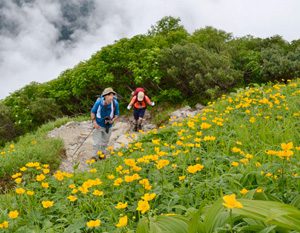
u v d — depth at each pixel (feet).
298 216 6.91
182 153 17.79
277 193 11.16
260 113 23.90
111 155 23.58
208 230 7.79
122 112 50.90
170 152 19.04
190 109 43.78
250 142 19.11
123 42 54.70
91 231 11.48
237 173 14.47
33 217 12.67
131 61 51.47
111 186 15.03
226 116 26.40
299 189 11.32
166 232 7.64
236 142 18.15
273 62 47.67
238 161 15.80
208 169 15.64
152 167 16.93
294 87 33.58
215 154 17.35
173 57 48.39
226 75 46.44
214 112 29.45
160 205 12.05
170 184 13.30
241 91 36.55
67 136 40.60
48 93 59.26
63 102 57.62
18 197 15.57
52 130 44.60
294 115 22.65
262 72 47.88
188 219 8.26
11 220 12.47
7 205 14.94
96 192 12.87
